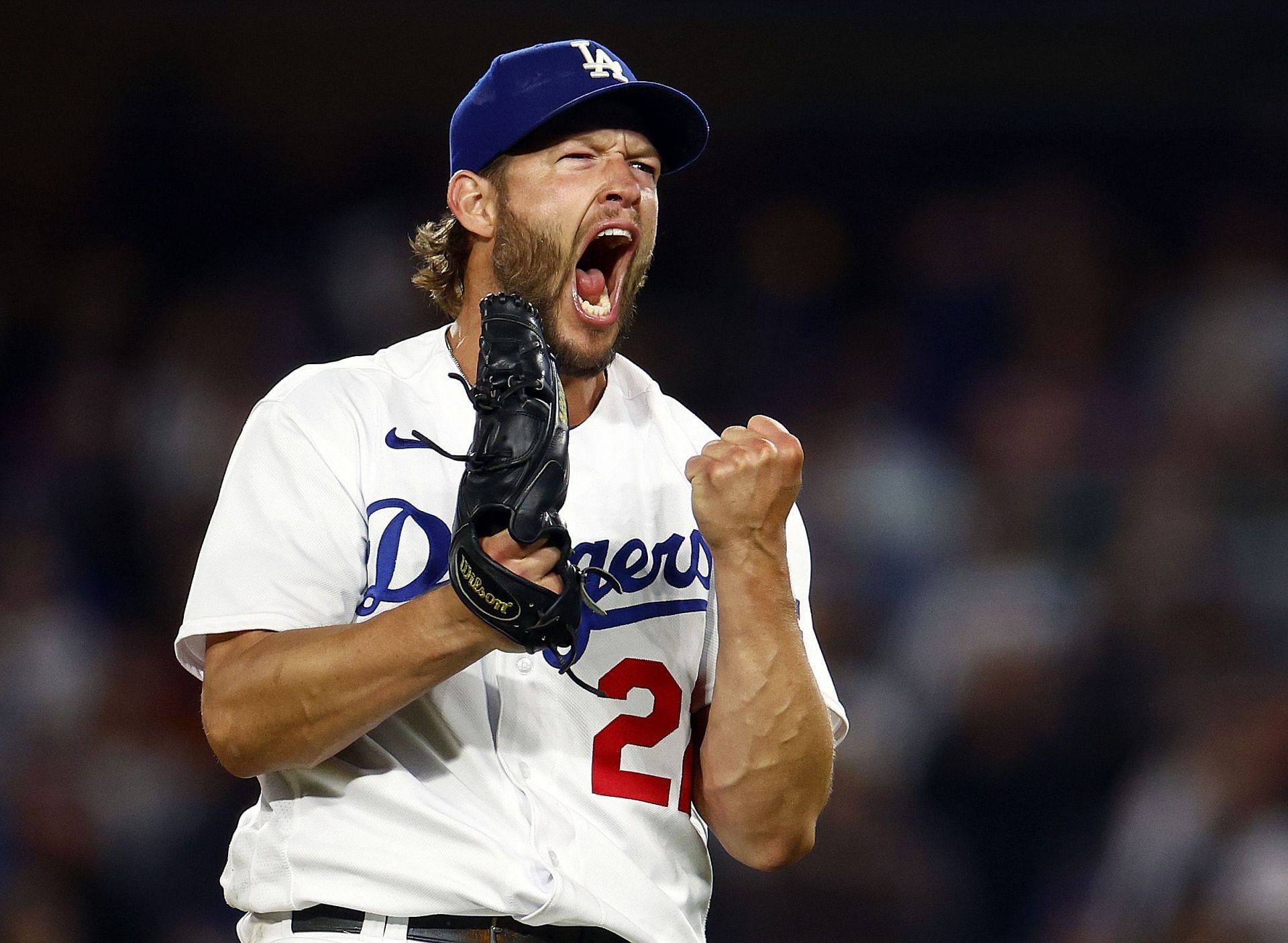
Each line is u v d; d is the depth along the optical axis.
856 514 32.50
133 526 33.88
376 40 39.97
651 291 38.88
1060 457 34.06
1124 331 37.06
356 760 10.12
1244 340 35.28
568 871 10.04
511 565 8.93
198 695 29.64
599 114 10.91
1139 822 24.39
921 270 38.53
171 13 39.94
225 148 39.53
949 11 39.44
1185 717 26.91
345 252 38.19
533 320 9.57
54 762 28.16
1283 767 23.06
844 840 25.47
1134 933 23.52
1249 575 30.12
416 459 10.54
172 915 26.61
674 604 10.93
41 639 30.20
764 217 39.41
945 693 28.78
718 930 24.58
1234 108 39.22
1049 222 38.44
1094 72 39.50
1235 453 33.72
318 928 9.91
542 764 10.29
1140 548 30.33
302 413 10.50
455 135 11.23
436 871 9.76
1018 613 29.20
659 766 10.60
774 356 37.31
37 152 39.38
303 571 10.08
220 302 37.41
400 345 11.33
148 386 35.81
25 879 26.36
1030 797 26.77
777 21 39.69
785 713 10.36
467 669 10.30
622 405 11.51
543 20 39.84
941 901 25.64
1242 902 22.30
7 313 37.53
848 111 39.88
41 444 35.06
